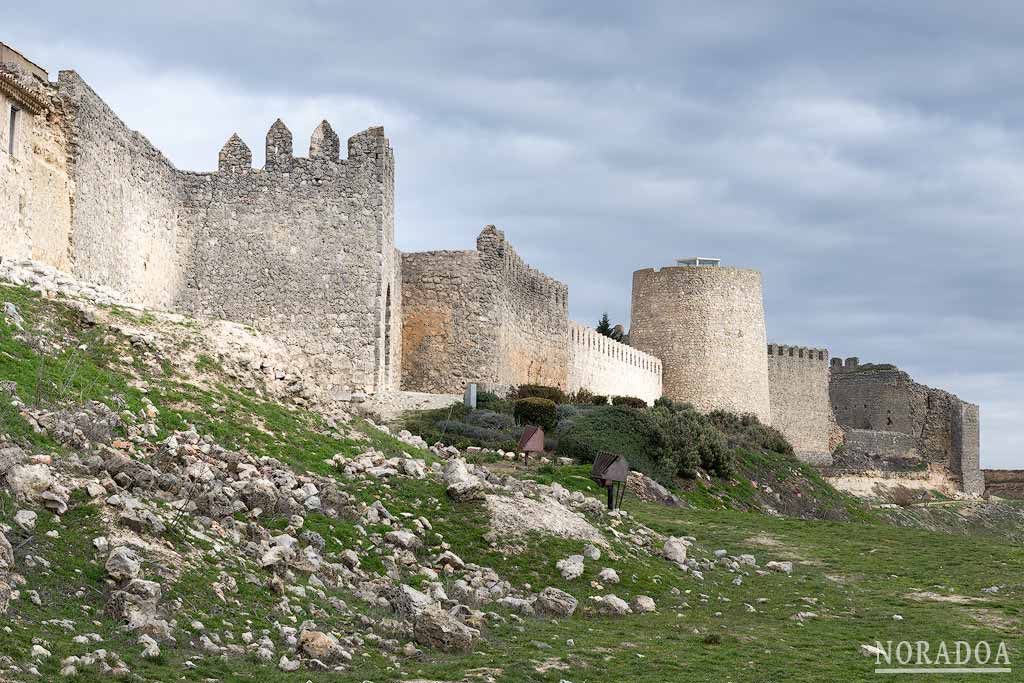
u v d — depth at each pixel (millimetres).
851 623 26734
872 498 93500
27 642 15922
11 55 39031
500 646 20891
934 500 97938
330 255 51656
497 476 34906
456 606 22406
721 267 103250
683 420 59375
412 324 63031
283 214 51844
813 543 37438
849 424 136375
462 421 51969
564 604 24812
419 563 25812
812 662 22016
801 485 67688
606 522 33000
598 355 87062
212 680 16422
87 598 18000
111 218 44562
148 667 16375
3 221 36750
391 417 50938
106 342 31984
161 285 49875
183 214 51875
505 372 66312
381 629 20500
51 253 40094
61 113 41062
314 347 51219
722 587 29891
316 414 34719
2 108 36906
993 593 31359
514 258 68812
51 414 24141
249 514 24312
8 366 26875
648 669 20250
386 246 52969
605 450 53688
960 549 37188
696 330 102562
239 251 51719
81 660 15734
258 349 35844
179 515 21703
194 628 18188
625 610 25625
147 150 48406
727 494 57875
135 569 18594
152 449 25375
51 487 20188
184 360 33250
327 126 52281
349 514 26594
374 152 52125
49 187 39938
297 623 19766
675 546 31234
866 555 35906
